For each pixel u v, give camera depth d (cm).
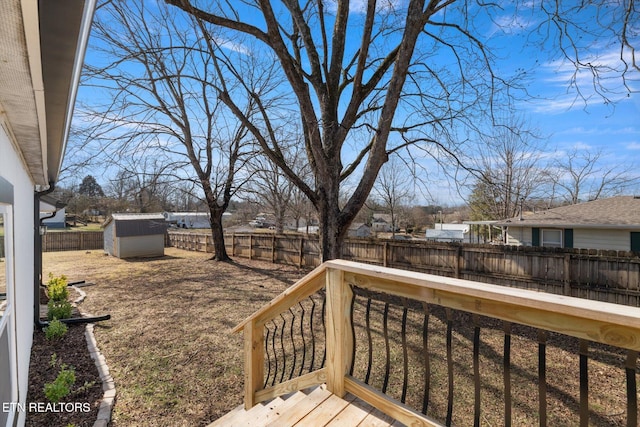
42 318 573
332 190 593
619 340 101
